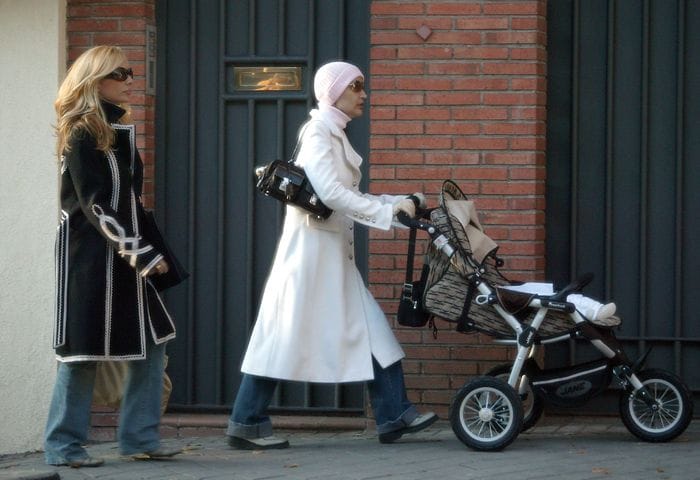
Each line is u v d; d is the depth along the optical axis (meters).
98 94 20.69
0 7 25.50
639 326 25.56
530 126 24.72
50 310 25.69
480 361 24.92
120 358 20.66
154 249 20.53
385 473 20.77
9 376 25.88
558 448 22.70
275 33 26.14
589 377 22.75
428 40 24.86
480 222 24.86
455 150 24.88
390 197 23.42
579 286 22.23
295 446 23.66
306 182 22.20
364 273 25.88
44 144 25.56
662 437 22.97
